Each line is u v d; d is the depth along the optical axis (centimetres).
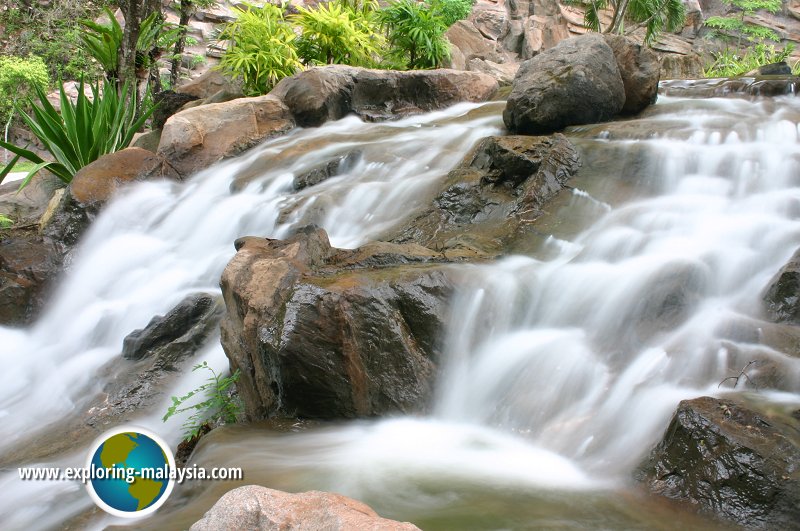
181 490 385
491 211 698
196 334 625
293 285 478
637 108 909
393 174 846
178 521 330
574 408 446
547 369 474
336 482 357
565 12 2417
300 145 983
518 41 2306
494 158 735
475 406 479
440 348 492
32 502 465
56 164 1086
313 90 1096
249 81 1295
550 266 573
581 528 315
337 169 886
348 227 752
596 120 867
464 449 417
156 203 921
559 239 630
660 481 356
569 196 688
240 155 1047
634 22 2131
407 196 761
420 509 329
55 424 591
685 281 514
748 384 414
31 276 820
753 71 1151
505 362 490
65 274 846
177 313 647
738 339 457
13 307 791
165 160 1002
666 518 331
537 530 311
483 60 1834
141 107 1329
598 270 548
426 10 1495
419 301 492
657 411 407
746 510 327
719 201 649
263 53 1267
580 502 342
